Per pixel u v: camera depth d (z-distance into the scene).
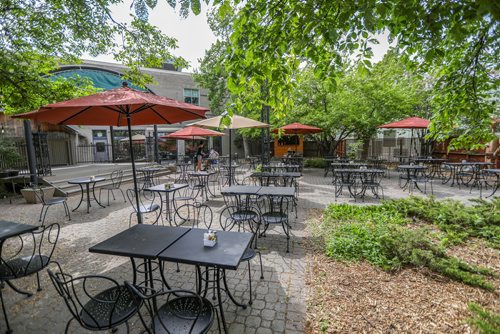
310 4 2.23
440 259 3.30
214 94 18.52
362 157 14.88
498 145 10.30
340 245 3.83
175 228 2.84
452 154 12.84
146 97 3.28
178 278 3.30
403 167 8.05
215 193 8.50
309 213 5.89
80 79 6.52
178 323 1.86
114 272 3.46
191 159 16.81
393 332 2.23
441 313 2.44
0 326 2.44
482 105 3.55
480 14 1.58
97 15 5.59
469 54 3.25
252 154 24.72
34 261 2.78
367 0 1.94
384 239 3.69
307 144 21.47
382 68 12.42
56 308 2.71
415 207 5.34
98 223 5.56
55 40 5.74
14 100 5.37
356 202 6.91
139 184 10.16
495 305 2.55
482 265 3.35
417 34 2.62
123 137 18.83
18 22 5.17
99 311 2.01
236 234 2.67
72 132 15.45
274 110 3.60
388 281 3.02
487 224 4.46
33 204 7.34
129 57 6.81
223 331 2.35
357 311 2.51
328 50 2.81
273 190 4.90
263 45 2.53
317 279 3.12
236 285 3.07
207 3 2.19
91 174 10.59
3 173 9.17
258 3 2.45
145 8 2.15
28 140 7.85
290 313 2.56
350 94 12.03
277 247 4.08
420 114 13.62
